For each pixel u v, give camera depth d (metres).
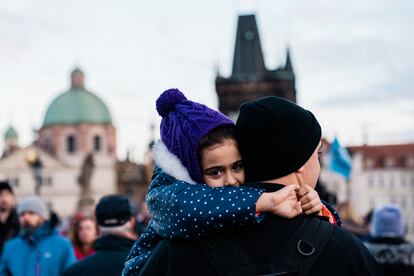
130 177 105.50
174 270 2.69
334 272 2.52
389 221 6.12
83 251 9.29
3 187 8.92
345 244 2.60
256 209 2.61
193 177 2.93
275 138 2.78
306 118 2.85
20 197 102.06
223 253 2.62
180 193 2.74
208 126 2.88
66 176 105.31
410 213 92.38
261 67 88.25
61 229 16.84
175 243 2.77
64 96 114.50
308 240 2.57
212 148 2.86
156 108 3.13
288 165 2.78
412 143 94.50
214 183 2.90
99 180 109.81
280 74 87.00
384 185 93.12
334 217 3.12
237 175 2.91
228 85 87.62
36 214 7.62
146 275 2.79
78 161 110.44
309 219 2.67
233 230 2.66
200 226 2.64
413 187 92.38
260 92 86.94
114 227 5.82
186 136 2.90
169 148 3.00
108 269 5.63
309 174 2.90
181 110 3.00
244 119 2.87
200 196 2.68
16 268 7.44
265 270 2.53
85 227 9.22
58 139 111.69
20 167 102.75
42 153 104.69
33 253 7.45
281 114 2.80
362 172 93.31
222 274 2.58
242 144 2.87
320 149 3.00
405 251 5.94
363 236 10.38
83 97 114.19
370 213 13.60
